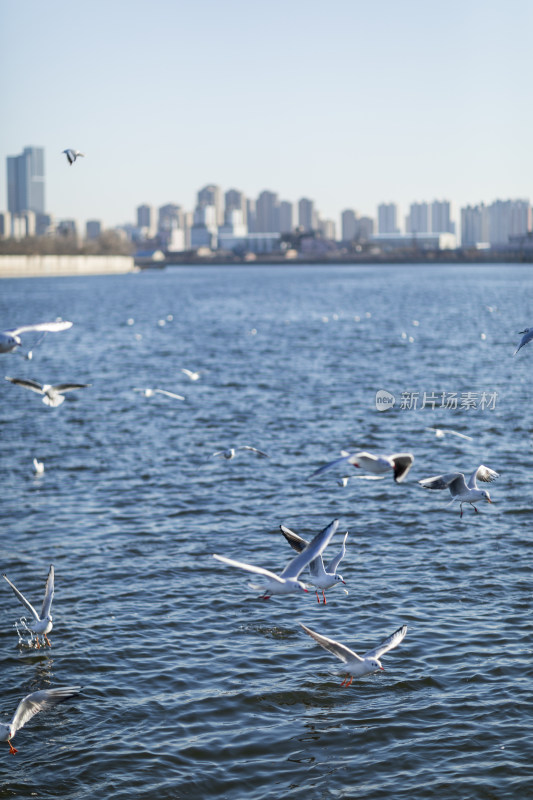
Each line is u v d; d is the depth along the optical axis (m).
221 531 31.94
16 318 135.88
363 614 24.98
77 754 18.69
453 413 53.50
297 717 19.98
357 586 26.89
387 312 146.88
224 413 54.44
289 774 17.94
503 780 17.53
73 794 17.39
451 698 20.55
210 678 21.67
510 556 29.09
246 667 22.16
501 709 20.03
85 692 21.11
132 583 27.33
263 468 40.59
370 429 49.03
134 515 33.78
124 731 19.52
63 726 19.72
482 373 71.69
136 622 24.69
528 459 41.66
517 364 77.25
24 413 55.34
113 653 22.94
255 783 17.70
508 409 54.72
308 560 14.64
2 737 16.28
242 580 27.53
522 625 24.08
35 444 46.34
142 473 39.97
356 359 81.94
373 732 19.31
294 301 184.50
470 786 17.38
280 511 34.19
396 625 24.25
